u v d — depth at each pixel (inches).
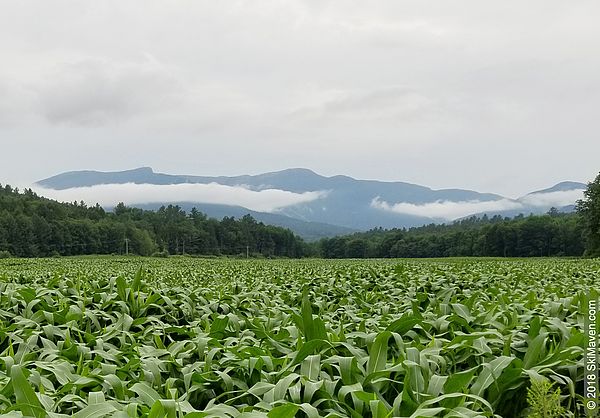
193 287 461.4
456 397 144.9
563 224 4709.6
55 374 170.9
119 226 5536.4
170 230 6284.5
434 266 797.9
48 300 318.7
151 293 356.5
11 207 5246.1
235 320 258.2
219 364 184.4
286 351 206.7
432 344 195.8
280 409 119.0
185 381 168.4
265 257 6747.1
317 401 142.5
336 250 6924.2
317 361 164.2
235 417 120.1
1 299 326.6
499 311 275.4
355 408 141.8
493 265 880.9
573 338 185.3
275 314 294.2
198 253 6284.5
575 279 579.2
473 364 186.1
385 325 249.1
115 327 261.0
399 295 412.8
